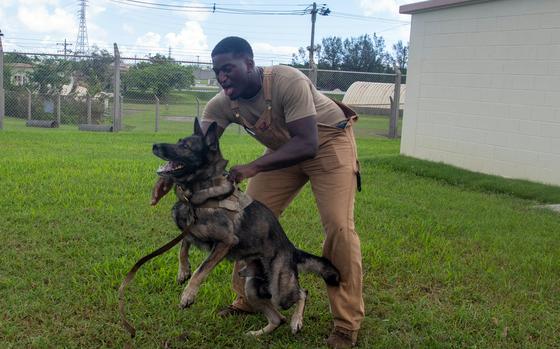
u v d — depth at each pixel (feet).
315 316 14.03
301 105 11.46
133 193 24.64
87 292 14.12
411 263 17.61
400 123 79.66
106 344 11.94
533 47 33.22
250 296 12.55
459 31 37.60
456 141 38.50
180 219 11.76
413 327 13.58
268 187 13.37
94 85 70.33
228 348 12.23
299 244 18.95
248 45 11.54
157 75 71.56
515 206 28.17
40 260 16.06
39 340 11.66
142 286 14.49
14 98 66.95
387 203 25.76
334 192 12.38
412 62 41.65
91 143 42.91
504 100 35.17
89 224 19.54
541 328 13.83
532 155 33.76
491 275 16.97
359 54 135.64
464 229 22.31
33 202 21.91
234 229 11.47
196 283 11.05
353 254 12.37
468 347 12.71
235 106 12.23
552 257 18.95
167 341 12.16
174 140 48.34
